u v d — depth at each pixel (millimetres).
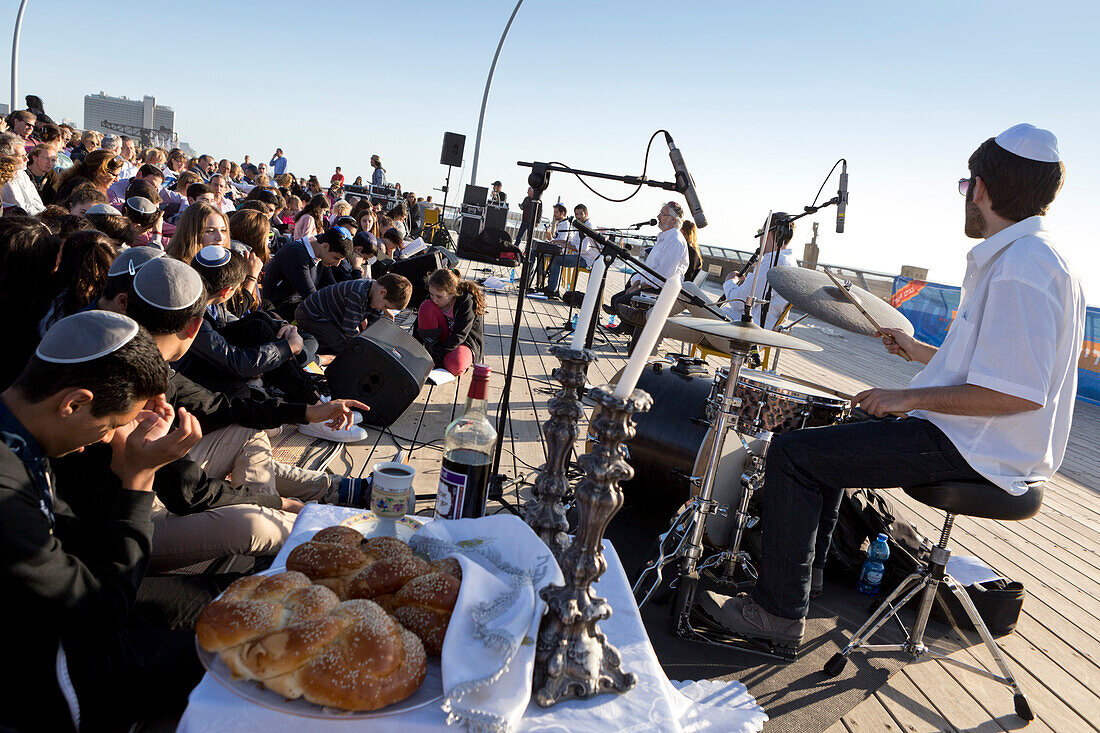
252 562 2172
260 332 3268
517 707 944
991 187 2102
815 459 2258
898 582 3086
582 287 12484
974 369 2066
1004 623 2904
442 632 1030
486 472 1513
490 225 14000
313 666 912
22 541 1126
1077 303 2049
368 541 1222
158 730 1668
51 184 6352
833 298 3232
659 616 2648
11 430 1200
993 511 2223
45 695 1271
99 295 2209
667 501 3334
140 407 1277
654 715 1071
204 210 3273
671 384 3438
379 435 3977
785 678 2375
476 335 5441
